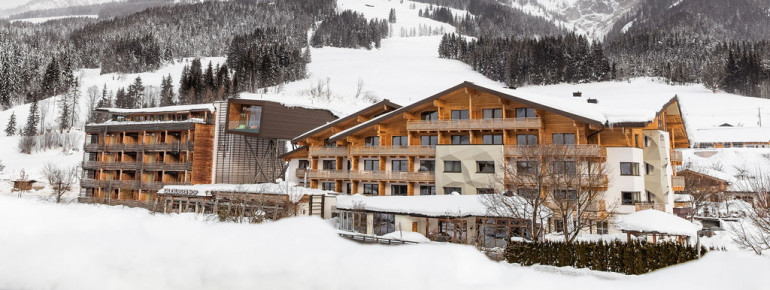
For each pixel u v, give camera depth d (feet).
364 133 150.51
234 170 181.68
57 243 21.26
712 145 297.94
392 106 148.05
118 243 21.36
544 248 70.59
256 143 188.14
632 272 63.36
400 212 106.32
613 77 535.19
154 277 18.12
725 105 408.05
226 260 18.63
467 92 129.39
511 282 15.74
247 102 177.17
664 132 127.65
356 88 486.38
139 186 184.03
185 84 463.42
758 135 290.76
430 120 133.39
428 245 19.25
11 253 20.29
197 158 178.19
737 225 101.91
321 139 160.97
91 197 188.03
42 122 385.50
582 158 106.73
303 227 22.27
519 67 590.14
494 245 97.91
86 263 19.38
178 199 152.15
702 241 89.61
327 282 16.38
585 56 548.72
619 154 115.24
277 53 550.77
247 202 129.18
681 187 136.67
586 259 67.31
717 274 14.89
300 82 517.55
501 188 112.06
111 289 17.40
